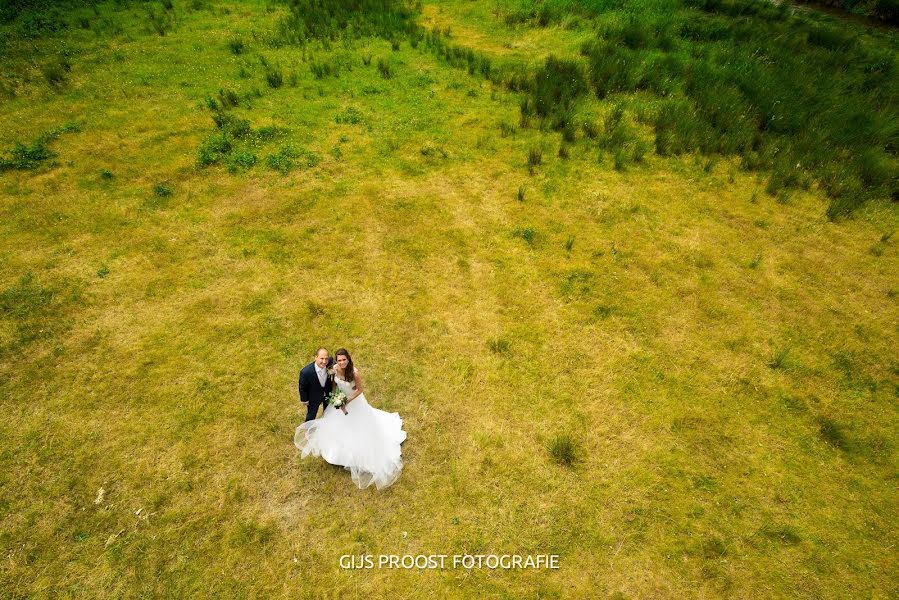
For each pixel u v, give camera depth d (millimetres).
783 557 5707
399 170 11508
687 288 9094
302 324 7984
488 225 10203
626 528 5879
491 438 6676
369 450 5965
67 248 8938
